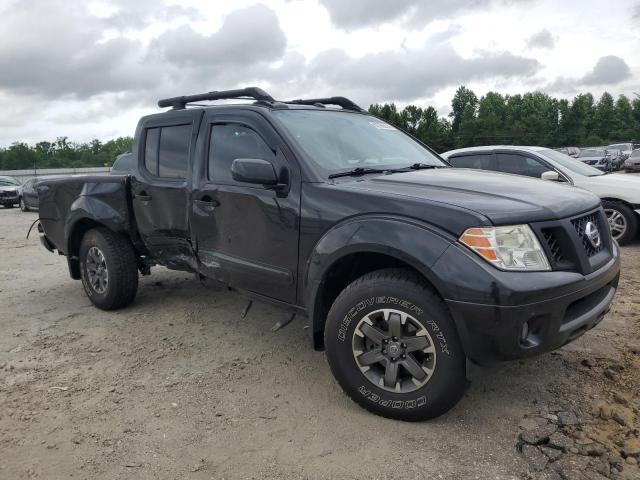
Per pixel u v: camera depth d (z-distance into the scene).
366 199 3.02
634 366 3.58
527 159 8.30
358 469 2.57
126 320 4.89
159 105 4.71
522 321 2.55
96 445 2.83
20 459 2.71
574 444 2.71
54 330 4.67
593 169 8.51
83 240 5.22
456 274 2.60
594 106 95.75
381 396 2.97
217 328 4.63
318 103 4.52
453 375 2.75
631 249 7.54
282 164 3.46
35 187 5.80
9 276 7.07
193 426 3.00
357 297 2.97
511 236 2.65
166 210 4.39
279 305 3.57
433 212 2.77
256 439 2.86
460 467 2.56
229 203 3.75
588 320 2.87
